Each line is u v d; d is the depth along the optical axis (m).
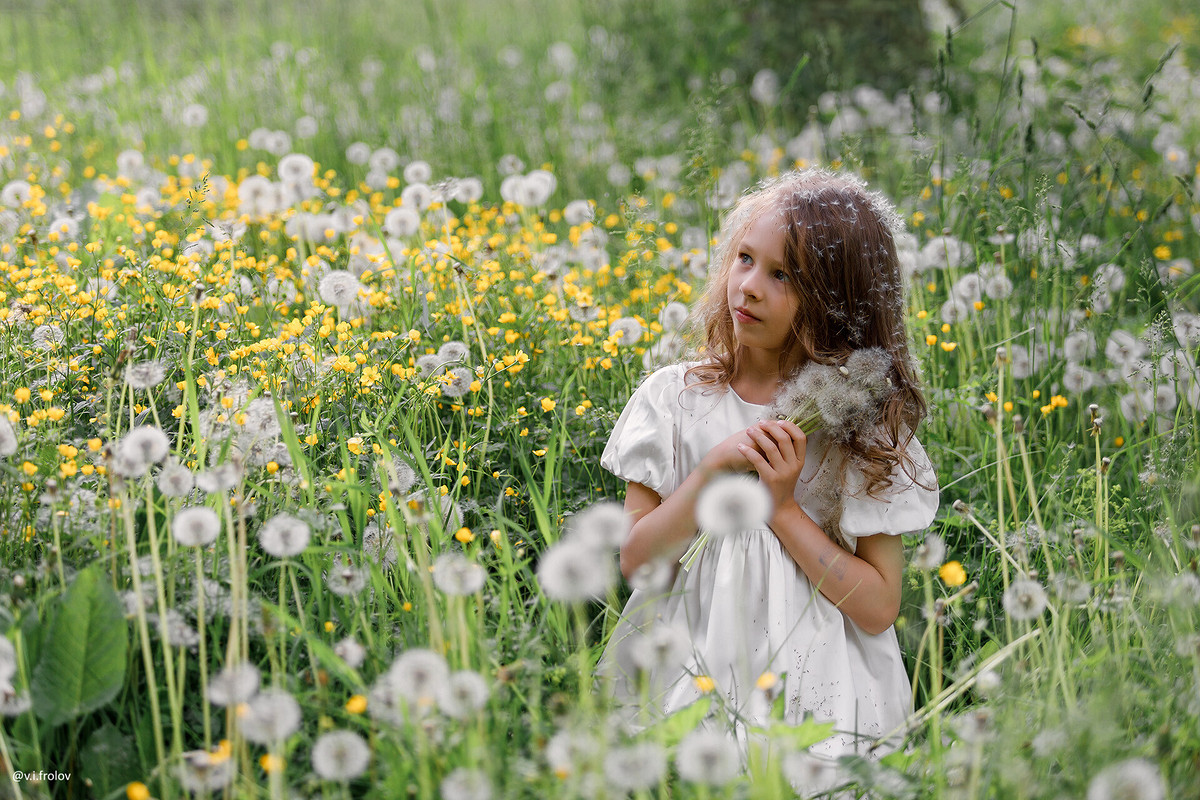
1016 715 1.93
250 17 8.70
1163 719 1.89
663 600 2.32
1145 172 5.28
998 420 2.24
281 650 2.02
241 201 4.31
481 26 8.98
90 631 1.88
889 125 6.12
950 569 2.04
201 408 2.73
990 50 7.55
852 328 2.34
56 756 1.96
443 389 2.80
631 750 1.52
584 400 3.12
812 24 7.26
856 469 2.29
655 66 7.20
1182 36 8.59
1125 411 3.18
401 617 2.20
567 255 4.16
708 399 2.44
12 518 2.22
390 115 6.39
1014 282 3.83
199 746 1.99
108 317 2.98
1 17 8.77
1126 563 2.47
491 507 2.75
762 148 5.66
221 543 2.19
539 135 5.98
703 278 3.82
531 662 1.87
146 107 6.33
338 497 2.37
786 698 2.16
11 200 4.07
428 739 1.69
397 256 3.77
